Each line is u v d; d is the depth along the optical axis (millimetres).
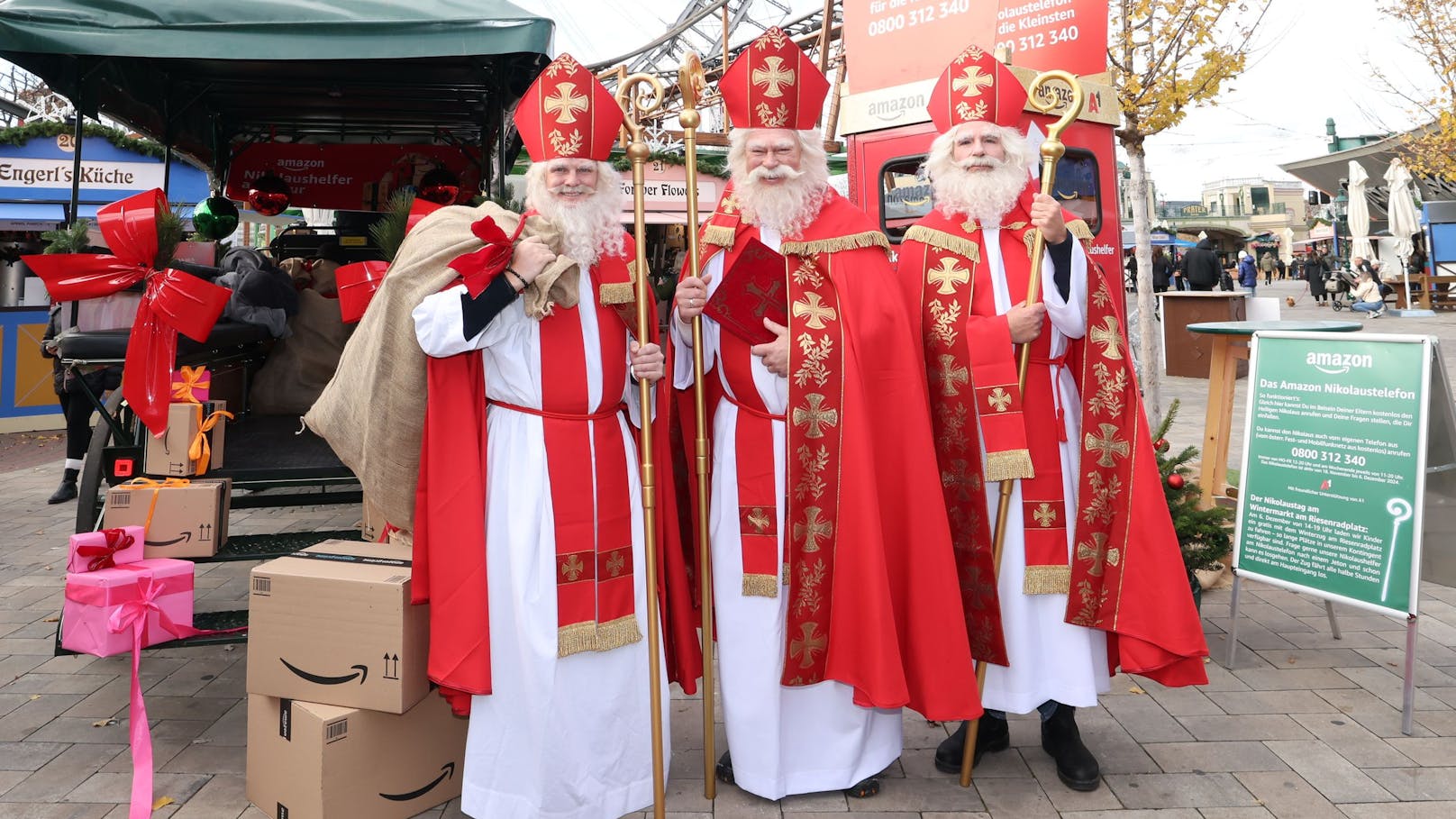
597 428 2629
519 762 2521
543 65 4227
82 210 10133
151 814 2732
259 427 4367
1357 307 19234
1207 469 5336
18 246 10547
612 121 2586
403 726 2709
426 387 2535
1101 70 4781
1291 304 21109
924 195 4949
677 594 2920
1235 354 5281
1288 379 3699
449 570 2488
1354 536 3434
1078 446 2914
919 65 4961
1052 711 2904
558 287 2516
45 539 6039
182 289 3346
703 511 2812
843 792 2852
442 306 2398
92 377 6734
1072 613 2781
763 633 2734
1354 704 3422
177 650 4152
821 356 2732
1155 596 2756
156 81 4953
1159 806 2725
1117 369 2840
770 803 2777
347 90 5352
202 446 3443
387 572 2678
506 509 2521
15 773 2979
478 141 6438
